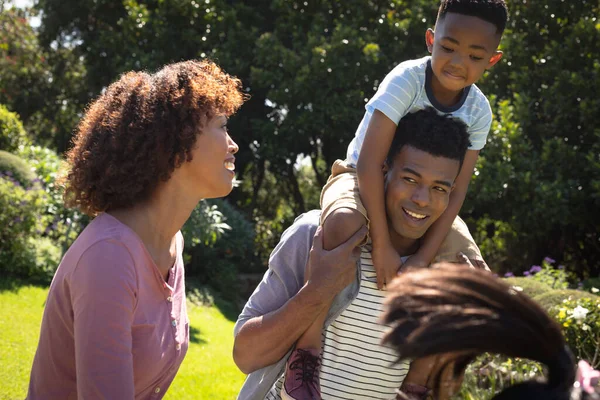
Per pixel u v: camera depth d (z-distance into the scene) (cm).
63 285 189
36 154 1166
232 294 1226
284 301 222
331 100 1392
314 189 1789
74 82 1795
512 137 1123
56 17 1667
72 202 209
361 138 253
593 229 1187
